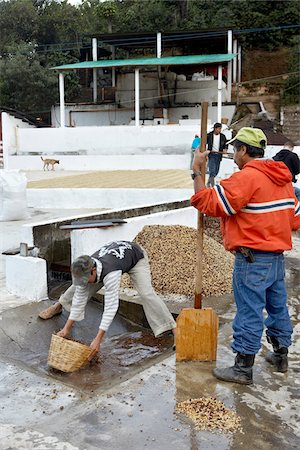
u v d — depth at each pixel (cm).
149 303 405
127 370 367
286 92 2703
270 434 277
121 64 2244
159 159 2045
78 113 2614
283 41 3272
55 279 584
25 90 2858
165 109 2491
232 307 490
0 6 3747
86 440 271
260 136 325
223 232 333
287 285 561
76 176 1631
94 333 441
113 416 295
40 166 2152
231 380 335
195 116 2528
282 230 319
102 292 502
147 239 582
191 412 296
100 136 2147
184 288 520
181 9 3400
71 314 389
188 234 591
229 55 2281
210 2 3403
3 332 426
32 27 3712
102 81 2906
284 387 332
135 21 3478
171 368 358
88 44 3316
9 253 543
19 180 933
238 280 324
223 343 404
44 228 577
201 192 317
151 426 284
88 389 332
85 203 1102
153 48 2853
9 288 517
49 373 360
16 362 378
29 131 2195
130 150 2125
